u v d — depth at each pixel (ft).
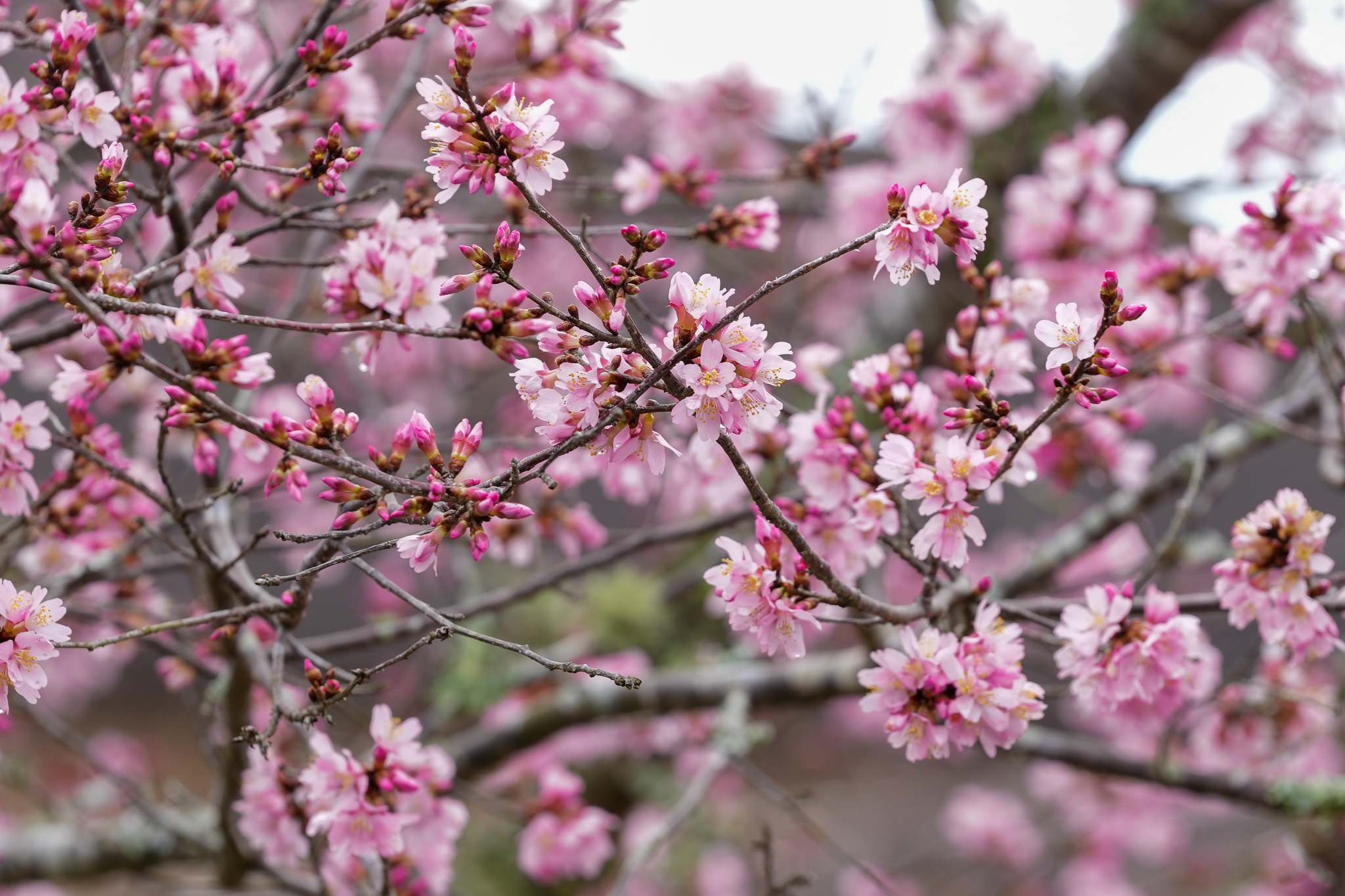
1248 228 8.36
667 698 13.08
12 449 6.37
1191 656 6.64
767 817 27.50
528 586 10.46
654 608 15.87
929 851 22.50
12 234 5.11
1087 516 13.26
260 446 7.42
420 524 5.41
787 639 5.92
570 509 10.93
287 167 8.15
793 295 18.38
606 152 19.72
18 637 5.72
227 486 6.66
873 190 14.46
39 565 10.23
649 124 19.15
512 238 5.41
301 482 5.91
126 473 6.67
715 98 16.81
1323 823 12.67
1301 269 8.25
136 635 5.98
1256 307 9.02
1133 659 6.57
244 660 8.70
